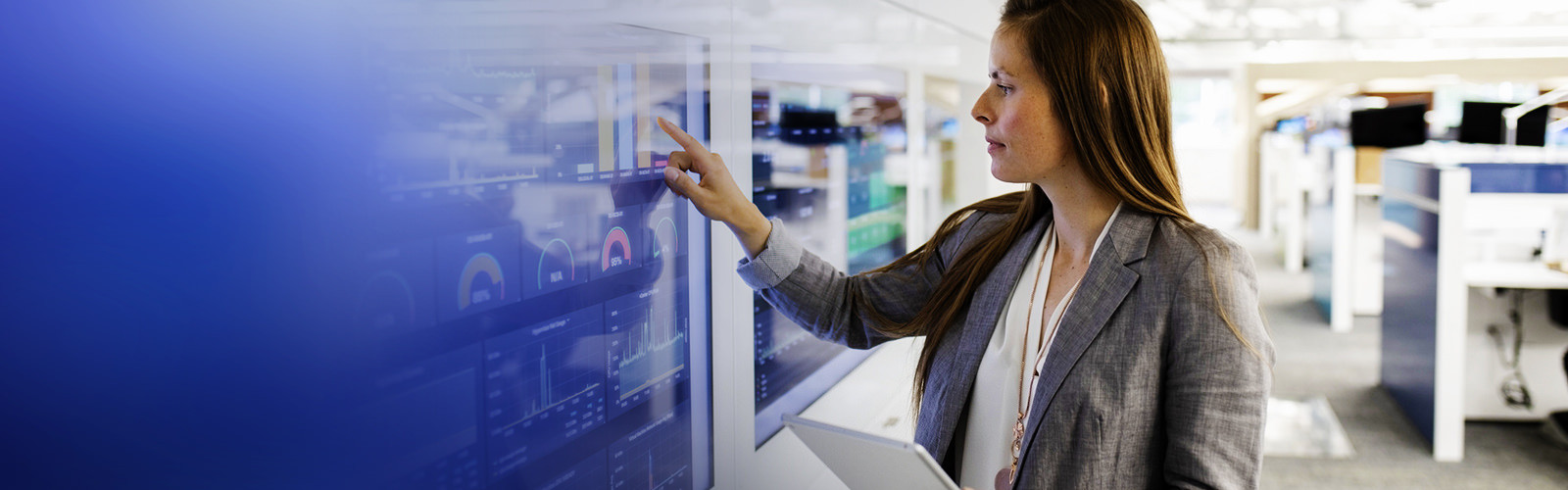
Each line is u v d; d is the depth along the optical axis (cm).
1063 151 106
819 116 164
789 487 160
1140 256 104
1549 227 396
